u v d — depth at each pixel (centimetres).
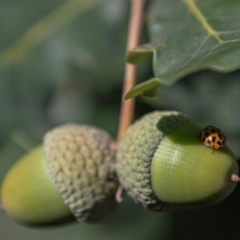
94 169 22
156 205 21
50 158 23
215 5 21
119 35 27
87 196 22
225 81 27
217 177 20
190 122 21
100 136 23
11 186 23
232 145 26
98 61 27
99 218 23
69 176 22
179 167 20
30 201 23
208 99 27
